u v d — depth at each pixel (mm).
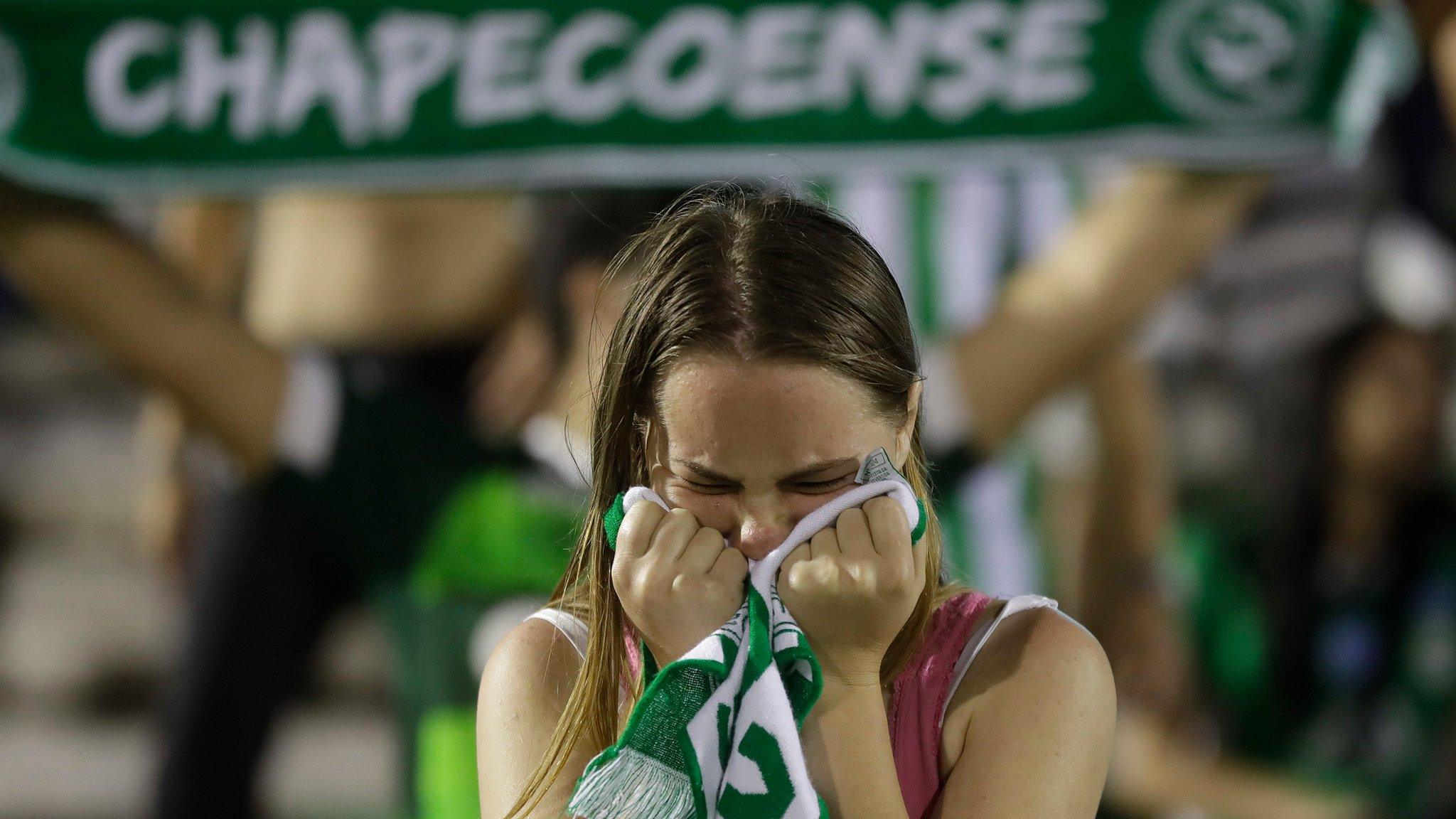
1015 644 6086
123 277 12523
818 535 5723
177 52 12648
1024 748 5828
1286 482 16844
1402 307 18125
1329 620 16078
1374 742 15672
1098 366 12664
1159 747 14859
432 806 11695
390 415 12320
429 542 12055
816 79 12398
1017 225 13266
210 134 12664
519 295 13508
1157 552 14992
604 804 5539
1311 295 18391
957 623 6254
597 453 6227
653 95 12438
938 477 12398
